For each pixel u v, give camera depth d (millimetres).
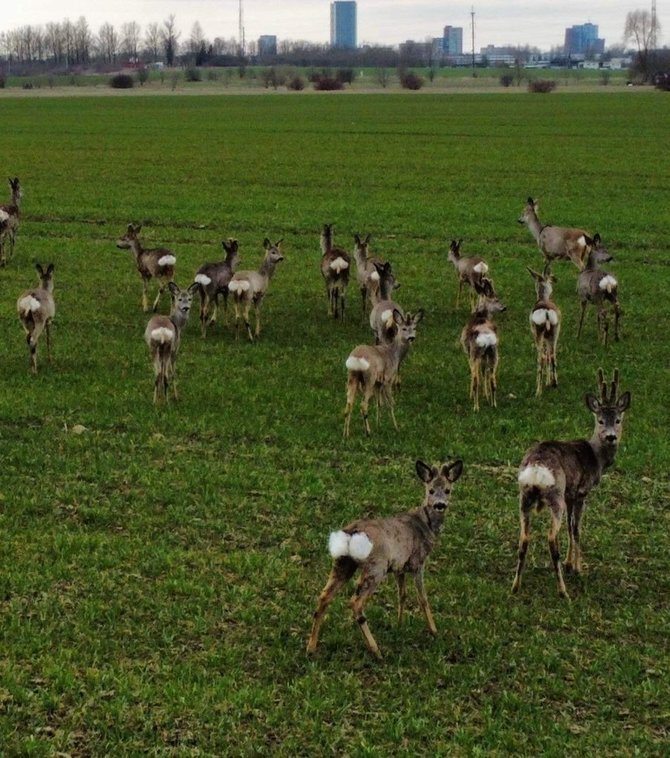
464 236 33094
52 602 10977
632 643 10516
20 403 17078
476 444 15688
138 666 9867
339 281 23391
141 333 22000
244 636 10438
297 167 50031
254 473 14359
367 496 13680
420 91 133875
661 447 15492
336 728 9008
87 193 41312
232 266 22516
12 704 9258
